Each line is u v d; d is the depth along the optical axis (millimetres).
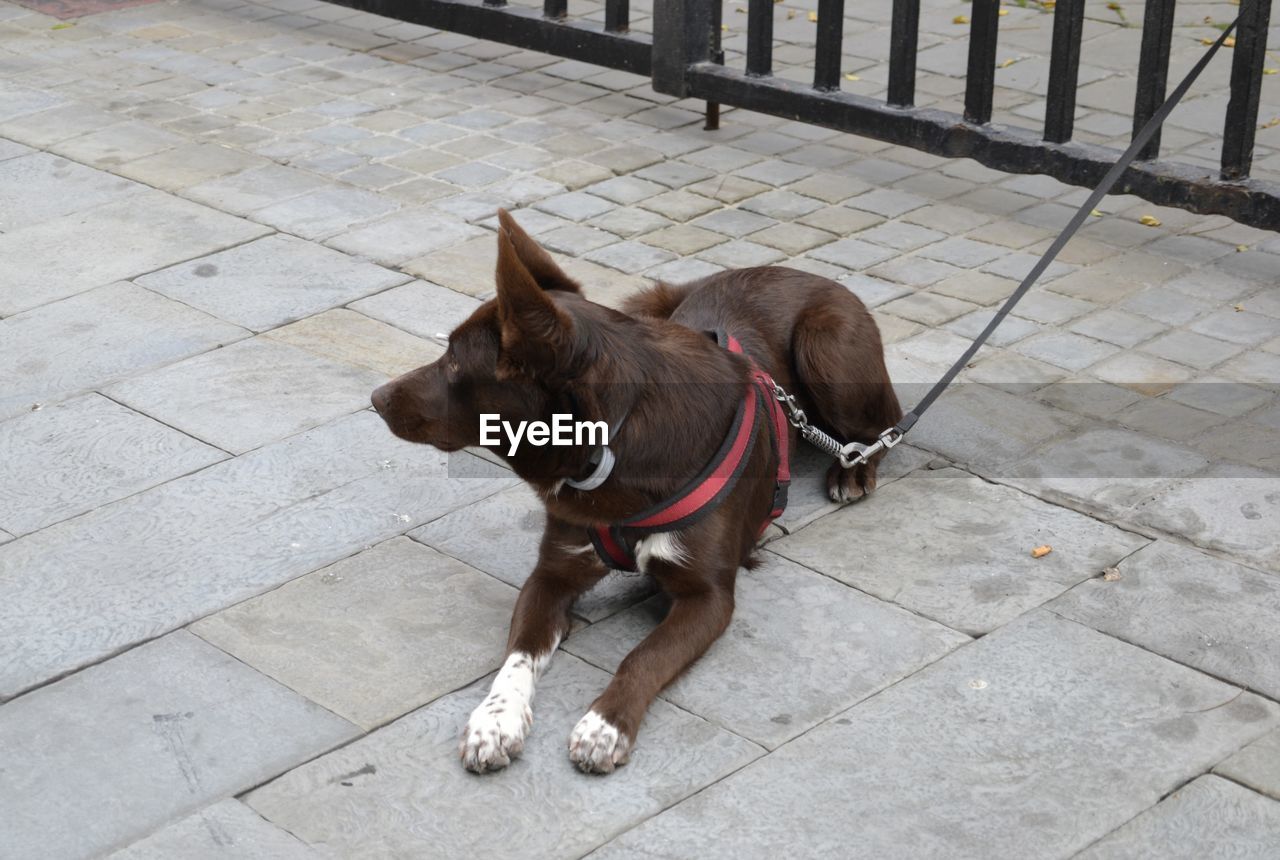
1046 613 3752
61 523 4227
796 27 8898
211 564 4027
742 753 3281
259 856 2986
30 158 6988
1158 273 5742
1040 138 6238
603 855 2986
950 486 4363
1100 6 9203
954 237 6133
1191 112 7410
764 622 3756
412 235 6137
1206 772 3182
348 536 4160
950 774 3197
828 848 2990
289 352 5203
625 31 7582
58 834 3055
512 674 3428
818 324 4262
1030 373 4988
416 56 8578
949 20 9078
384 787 3189
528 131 7371
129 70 8312
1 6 9570
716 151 7133
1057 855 2955
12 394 4945
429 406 3424
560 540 3650
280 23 9234
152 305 5562
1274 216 5594
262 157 7016
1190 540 4039
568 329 3166
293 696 3482
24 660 3631
